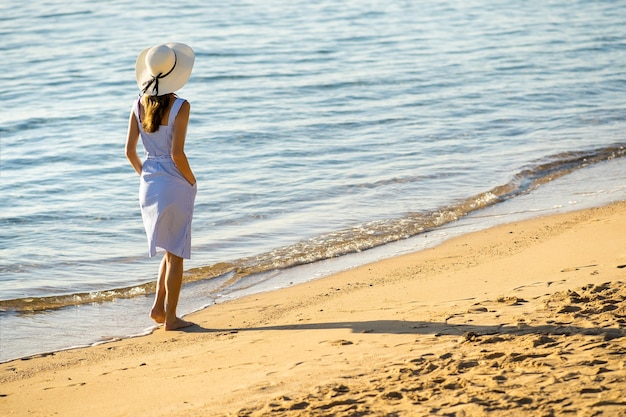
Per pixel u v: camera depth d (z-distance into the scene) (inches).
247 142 602.9
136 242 400.2
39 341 274.4
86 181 520.4
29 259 373.1
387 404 169.9
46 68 997.8
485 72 880.9
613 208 407.8
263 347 237.0
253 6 1556.3
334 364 207.6
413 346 215.3
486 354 197.0
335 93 792.9
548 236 361.1
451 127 630.5
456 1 1606.8
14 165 565.9
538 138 585.3
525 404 160.9
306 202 451.8
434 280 301.6
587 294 243.9
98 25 1348.4
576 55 981.2
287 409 173.3
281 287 320.2
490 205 434.0
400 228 398.9
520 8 1498.5
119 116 740.7
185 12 1486.2
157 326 285.9
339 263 349.7
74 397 209.8
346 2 1598.2
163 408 189.0
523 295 256.8
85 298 322.7
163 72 253.3
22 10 1526.8
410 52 1040.2
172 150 255.3
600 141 568.4
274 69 940.0
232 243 385.7
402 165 523.5
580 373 175.5
